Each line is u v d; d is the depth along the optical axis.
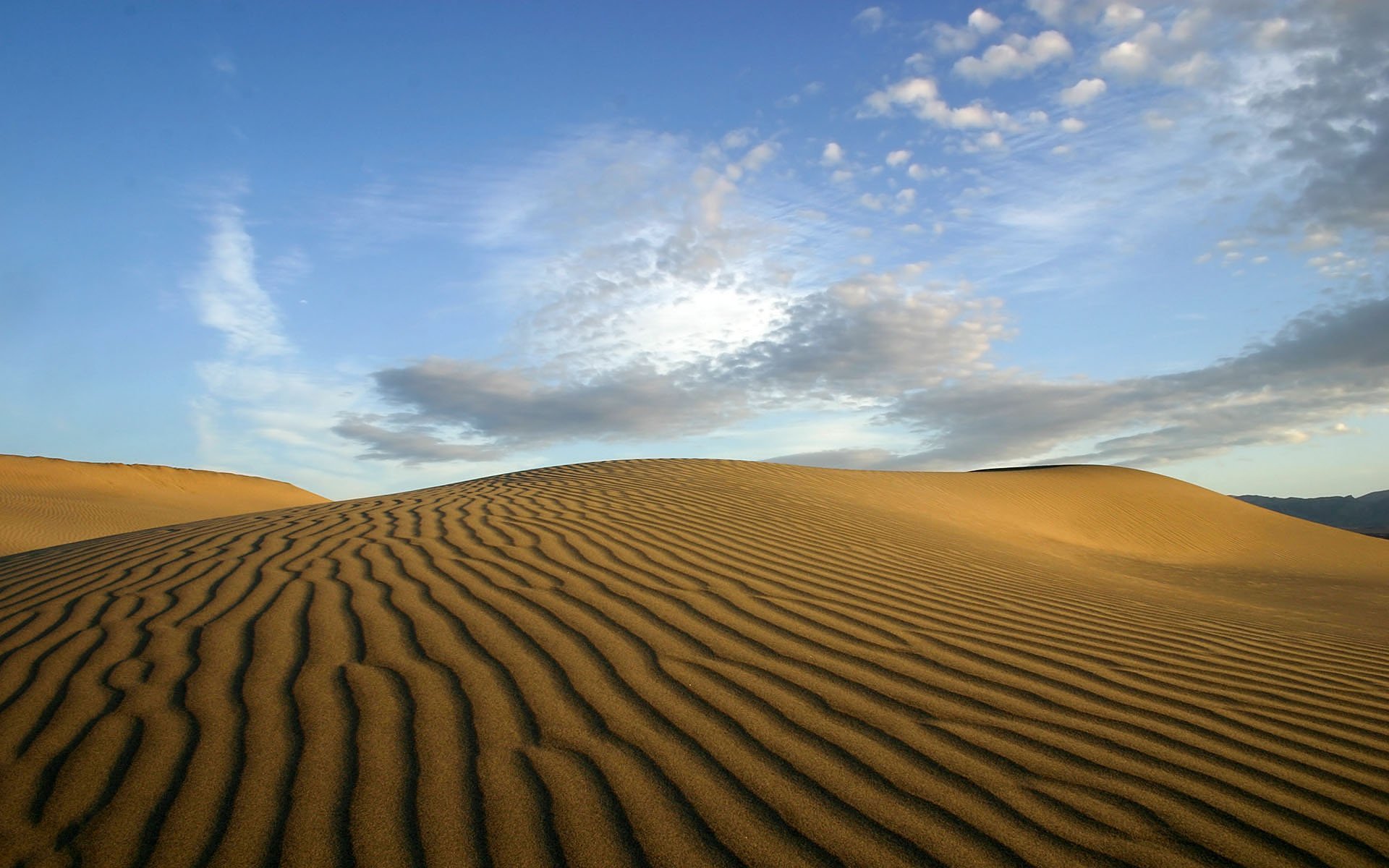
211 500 51.09
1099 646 4.32
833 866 2.11
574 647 3.71
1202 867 2.17
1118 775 2.69
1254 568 16.83
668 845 2.19
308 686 3.22
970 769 2.68
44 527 28.62
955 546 8.56
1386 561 20.03
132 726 2.89
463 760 2.64
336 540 5.98
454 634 3.84
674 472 12.36
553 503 7.97
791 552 6.30
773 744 2.81
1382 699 3.74
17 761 2.66
